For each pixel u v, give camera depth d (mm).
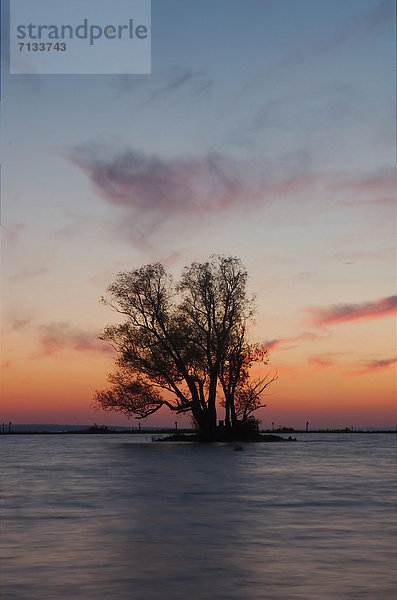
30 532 15055
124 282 71125
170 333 70562
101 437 106938
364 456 48969
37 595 9719
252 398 73688
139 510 18828
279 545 13469
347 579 10711
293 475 31188
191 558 12258
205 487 25422
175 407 71562
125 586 10258
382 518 17219
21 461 42531
